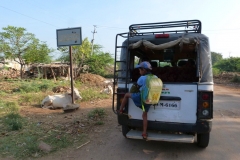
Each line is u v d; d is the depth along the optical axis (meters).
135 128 5.18
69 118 7.28
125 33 4.79
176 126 4.39
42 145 4.87
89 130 6.16
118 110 4.80
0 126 6.27
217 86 22.53
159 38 4.73
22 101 10.34
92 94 11.68
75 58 27.41
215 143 5.35
